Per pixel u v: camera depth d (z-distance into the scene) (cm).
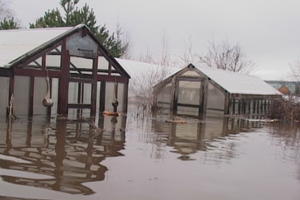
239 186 907
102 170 957
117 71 2331
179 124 1952
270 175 1027
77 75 2119
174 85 2912
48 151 1116
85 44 2075
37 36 2005
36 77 1866
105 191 805
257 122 2358
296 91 4166
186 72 2866
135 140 1389
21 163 966
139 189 830
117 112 2300
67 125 1634
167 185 872
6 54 1830
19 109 1802
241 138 1623
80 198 755
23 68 1788
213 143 1445
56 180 852
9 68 1731
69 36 1984
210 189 866
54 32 1994
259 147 1434
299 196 870
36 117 1819
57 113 1962
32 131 1430
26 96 1819
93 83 2153
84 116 2023
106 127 1672
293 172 1077
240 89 2834
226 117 2538
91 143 1278
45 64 1877
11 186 794
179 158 1144
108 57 2262
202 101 2794
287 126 2255
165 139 1456
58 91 1958
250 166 1110
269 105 3084
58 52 1938
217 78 2808
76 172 923
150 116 2267
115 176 913
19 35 2098
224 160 1161
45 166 955
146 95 2881
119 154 1144
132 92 2900
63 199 744
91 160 1046
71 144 1238
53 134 1396
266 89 3225
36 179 848
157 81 3055
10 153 1065
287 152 1369
